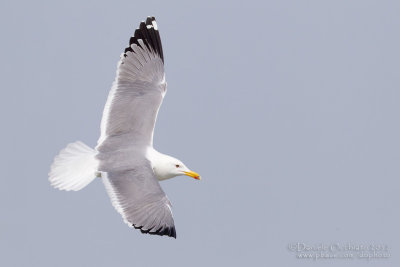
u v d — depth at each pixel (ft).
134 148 46.52
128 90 50.03
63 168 44.98
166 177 47.57
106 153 45.80
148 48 51.75
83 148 45.62
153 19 52.34
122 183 43.73
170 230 42.39
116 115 48.80
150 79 51.03
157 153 47.37
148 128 48.29
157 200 42.88
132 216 42.39
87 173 44.73
